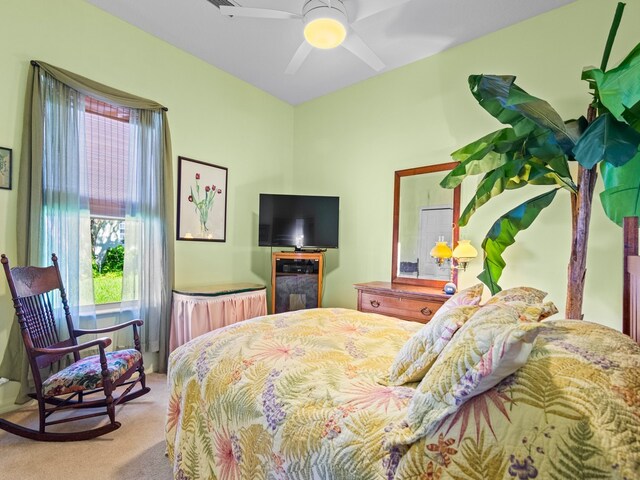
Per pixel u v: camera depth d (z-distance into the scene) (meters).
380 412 0.95
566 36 2.46
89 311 2.52
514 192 2.67
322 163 4.09
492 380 0.70
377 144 3.57
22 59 2.23
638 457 0.56
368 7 2.38
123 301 2.73
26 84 2.24
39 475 1.59
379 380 1.17
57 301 2.29
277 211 3.70
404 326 1.81
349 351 1.41
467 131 2.94
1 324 2.14
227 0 2.49
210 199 3.46
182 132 3.20
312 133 4.20
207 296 2.91
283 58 3.29
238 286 3.38
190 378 1.41
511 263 2.67
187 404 1.37
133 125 2.79
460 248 2.66
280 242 3.69
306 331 1.64
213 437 1.20
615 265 2.25
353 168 3.78
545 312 0.94
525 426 0.65
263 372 1.23
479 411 0.72
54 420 2.07
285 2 2.51
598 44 2.34
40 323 2.09
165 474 1.61
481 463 0.67
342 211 3.87
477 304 1.29
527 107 1.50
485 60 2.84
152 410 2.24
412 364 1.13
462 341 0.79
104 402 2.01
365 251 3.66
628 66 1.13
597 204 2.30
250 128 3.87
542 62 2.56
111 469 1.64
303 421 0.98
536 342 0.84
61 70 2.34
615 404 0.63
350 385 1.12
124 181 2.78
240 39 2.99
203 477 1.22
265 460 1.00
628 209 1.33
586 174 1.74
